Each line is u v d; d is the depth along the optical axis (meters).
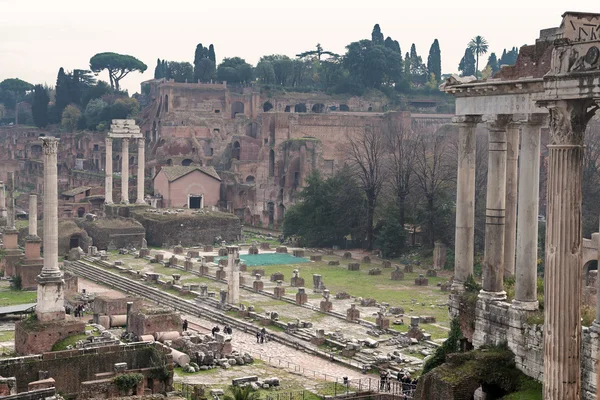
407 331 72.81
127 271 108.31
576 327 25.80
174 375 62.31
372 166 129.38
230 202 167.88
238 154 186.75
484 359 40.00
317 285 93.62
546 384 26.30
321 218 130.50
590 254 72.75
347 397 54.84
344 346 68.69
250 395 49.25
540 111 39.22
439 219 114.12
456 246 45.50
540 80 38.84
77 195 164.38
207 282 100.94
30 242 99.31
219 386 59.00
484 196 108.75
